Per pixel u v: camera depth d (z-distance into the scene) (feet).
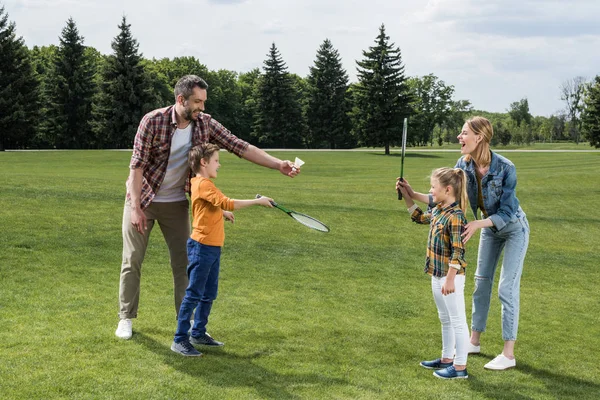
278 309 19.76
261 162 16.97
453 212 14.69
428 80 334.85
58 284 21.02
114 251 26.91
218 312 18.95
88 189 44.78
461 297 14.69
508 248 16.10
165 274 23.88
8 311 17.37
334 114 276.82
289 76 283.18
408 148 270.26
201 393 12.28
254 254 28.84
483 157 15.72
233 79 347.15
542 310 22.18
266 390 12.67
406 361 15.44
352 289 23.47
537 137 354.74
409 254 32.09
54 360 13.64
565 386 14.34
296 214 15.43
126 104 214.69
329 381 13.51
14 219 31.24
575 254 35.22
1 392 11.70
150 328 16.60
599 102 214.07
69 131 225.97
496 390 13.82
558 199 60.70
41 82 215.51
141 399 11.78
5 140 189.67
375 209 46.65
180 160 16.10
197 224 15.06
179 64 324.80
